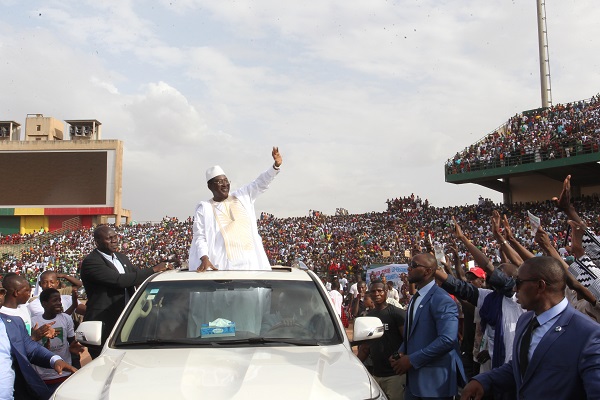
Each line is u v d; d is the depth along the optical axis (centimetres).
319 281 521
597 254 495
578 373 323
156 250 4394
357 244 3650
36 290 876
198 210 656
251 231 663
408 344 532
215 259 631
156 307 475
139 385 351
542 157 3497
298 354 413
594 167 3466
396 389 655
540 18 4134
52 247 4672
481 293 557
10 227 5056
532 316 361
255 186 681
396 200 4397
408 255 1105
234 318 465
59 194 4894
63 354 680
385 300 678
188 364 388
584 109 3803
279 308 477
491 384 383
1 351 481
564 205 506
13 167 4938
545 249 467
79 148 4922
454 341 499
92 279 634
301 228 4447
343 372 379
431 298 526
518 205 3756
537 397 333
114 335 454
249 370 372
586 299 450
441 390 503
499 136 4081
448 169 4031
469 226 3556
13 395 488
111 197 4872
